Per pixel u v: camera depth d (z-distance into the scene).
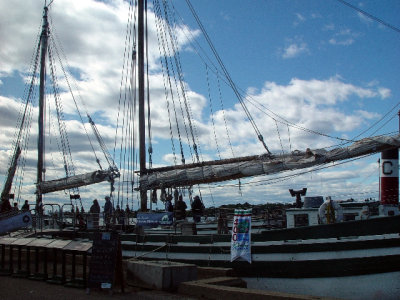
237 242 14.86
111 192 22.86
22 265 16.58
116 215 21.27
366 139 16.02
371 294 12.80
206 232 18.42
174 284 11.77
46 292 11.22
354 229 13.37
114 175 22.97
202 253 15.78
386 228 12.98
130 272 12.64
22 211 20.14
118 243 11.55
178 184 19.45
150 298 10.57
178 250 16.38
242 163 17.86
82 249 11.82
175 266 11.94
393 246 12.70
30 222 20.25
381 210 17.06
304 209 16.48
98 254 11.28
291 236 14.27
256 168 17.42
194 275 12.28
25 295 10.83
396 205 17.16
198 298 10.72
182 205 19.86
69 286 11.95
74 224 21.42
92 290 11.44
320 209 15.62
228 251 15.17
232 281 12.41
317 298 9.49
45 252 13.13
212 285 11.27
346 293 13.05
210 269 14.12
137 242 17.92
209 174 18.41
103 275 11.04
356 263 12.99
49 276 13.45
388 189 18.34
